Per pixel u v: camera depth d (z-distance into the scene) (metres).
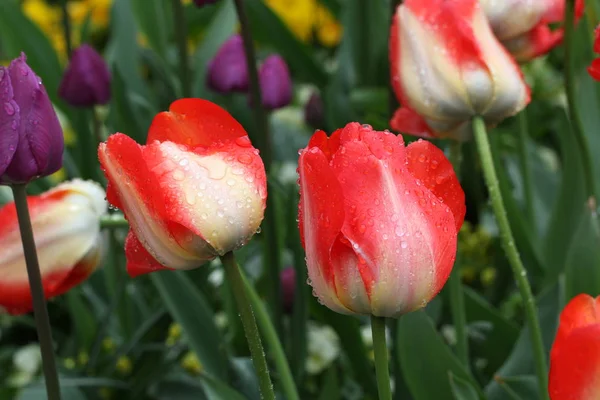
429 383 0.78
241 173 0.63
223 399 0.76
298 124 1.58
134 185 0.62
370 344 1.04
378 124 0.94
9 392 0.98
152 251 0.64
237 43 1.08
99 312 1.16
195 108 0.65
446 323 0.95
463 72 0.72
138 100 1.19
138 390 0.95
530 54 0.79
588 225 0.80
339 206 0.60
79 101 1.06
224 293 0.94
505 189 0.95
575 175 0.90
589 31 0.94
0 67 0.67
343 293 0.62
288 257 1.06
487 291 1.20
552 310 0.84
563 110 0.92
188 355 1.06
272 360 0.93
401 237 0.61
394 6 0.89
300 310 0.89
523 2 0.77
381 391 0.63
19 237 0.75
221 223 0.63
